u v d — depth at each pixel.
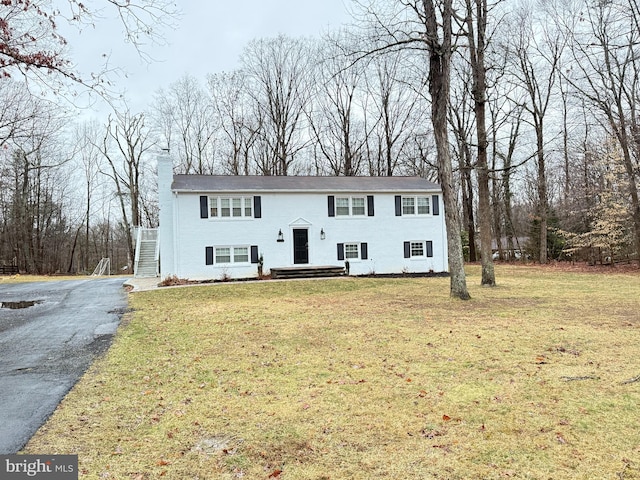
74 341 7.77
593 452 3.23
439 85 11.65
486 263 14.80
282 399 4.55
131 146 38.41
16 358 6.58
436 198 22.28
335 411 4.18
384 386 4.85
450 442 3.48
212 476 3.08
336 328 8.22
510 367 5.38
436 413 4.05
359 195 21.36
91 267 50.03
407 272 21.77
